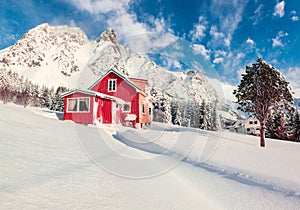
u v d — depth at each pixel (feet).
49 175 7.02
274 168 14.12
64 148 11.32
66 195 5.87
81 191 6.37
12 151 8.43
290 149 27.89
